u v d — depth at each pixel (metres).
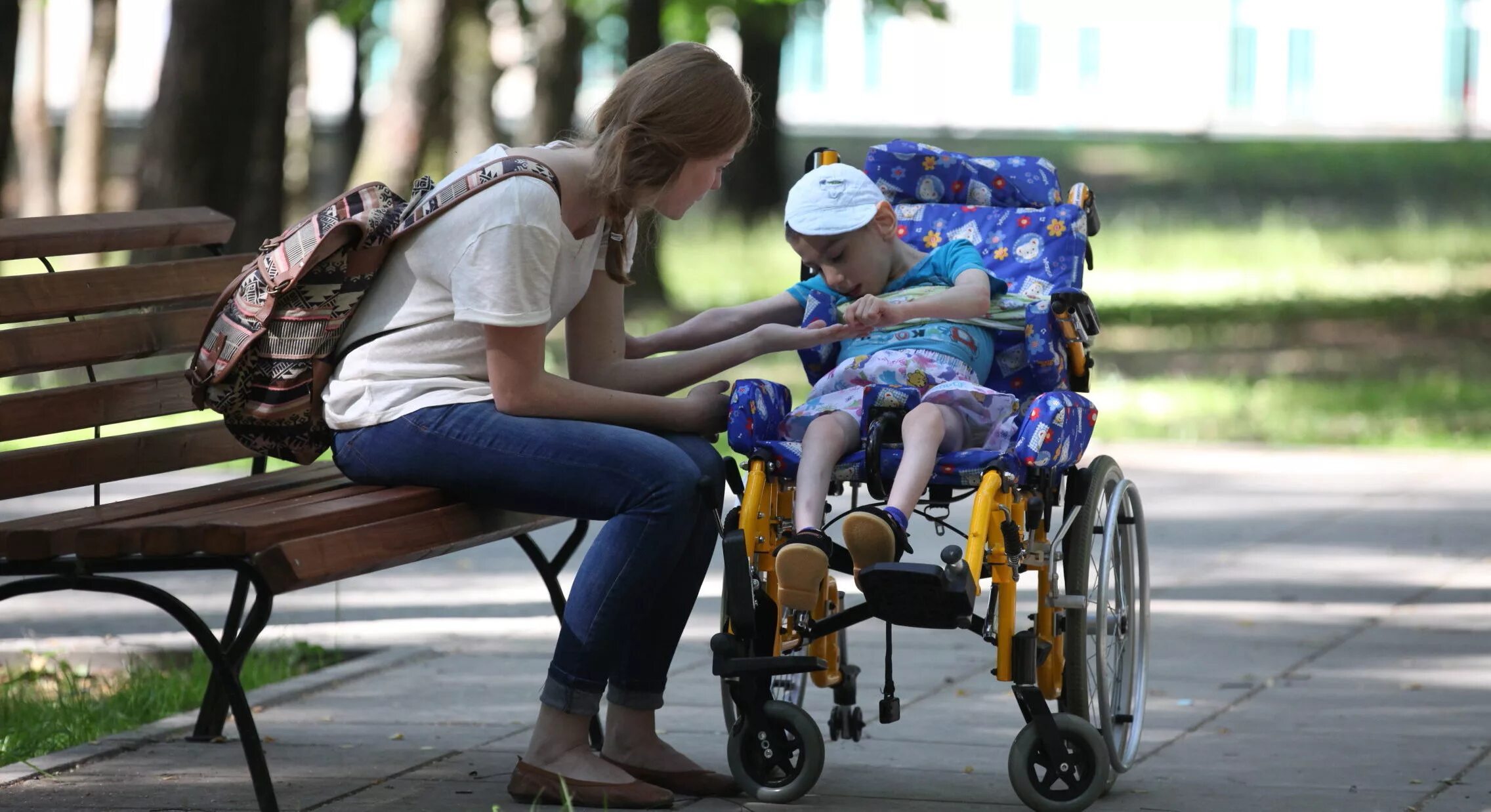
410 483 7.85
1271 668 11.35
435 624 12.93
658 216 8.66
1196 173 74.62
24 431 8.27
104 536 6.77
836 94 98.88
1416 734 9.60
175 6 27.86
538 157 7.70
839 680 8.77
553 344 30.08
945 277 9.02
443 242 7.67
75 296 8.77
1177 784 8.55
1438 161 79.06
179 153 27.77
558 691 7.91
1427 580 14.55
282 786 8.43
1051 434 7.86
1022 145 81.44
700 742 9.41
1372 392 27.97
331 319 7.80
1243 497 19.22
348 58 98.81
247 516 6.94
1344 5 99.06
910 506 7.64
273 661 11.49
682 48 7.82
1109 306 39.00
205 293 9.60
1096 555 9.28
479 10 41.00
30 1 48.56
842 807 8.09
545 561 9.28
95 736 9.67
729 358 8.38
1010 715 10.09
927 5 37.66
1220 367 30.92
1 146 26.44
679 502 7.61
